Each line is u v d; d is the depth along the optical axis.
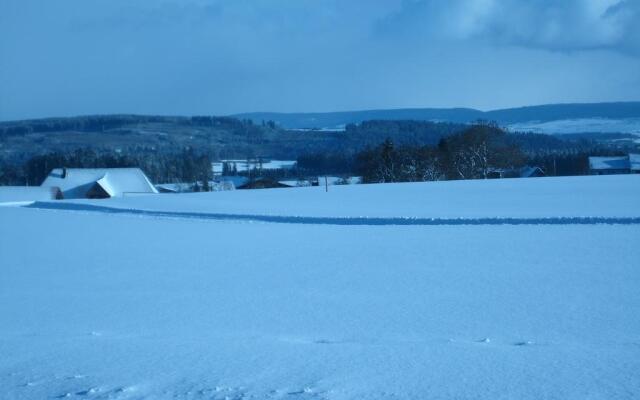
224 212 30.59
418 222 23.88
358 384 6.16
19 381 6.43
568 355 7.03
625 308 9.71
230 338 8.18
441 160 69.19
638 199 30.14
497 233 19.86
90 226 26.59
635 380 6.15
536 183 43.62
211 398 5.81
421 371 6.52
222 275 13.88
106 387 6.17
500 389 5.96
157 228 25.03
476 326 8.77
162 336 8.41
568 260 14.52
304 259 15.96
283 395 5.86
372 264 14.84
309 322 9.21
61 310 10.45
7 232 25.05
